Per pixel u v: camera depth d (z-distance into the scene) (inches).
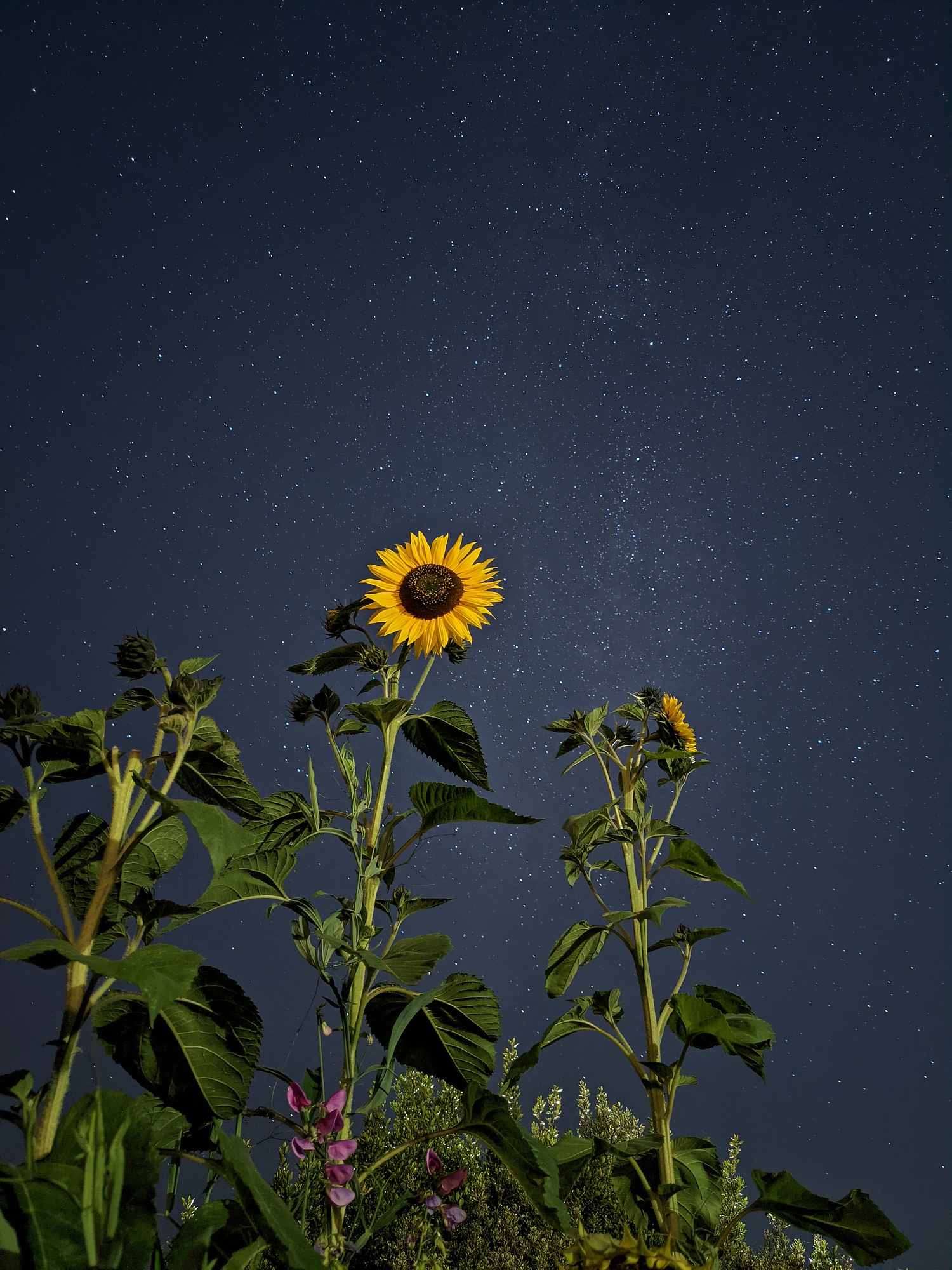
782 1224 88.2
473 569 79.2
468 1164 76.5
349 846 60.9
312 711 66.2
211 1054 50.9
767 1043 65.7
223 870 40.4
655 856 76.2
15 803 45.8
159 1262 41.1
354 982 57.2
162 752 48.4
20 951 36.1
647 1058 67.8
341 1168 50.8
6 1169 35.5
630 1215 68.6
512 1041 88.4
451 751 71.4
